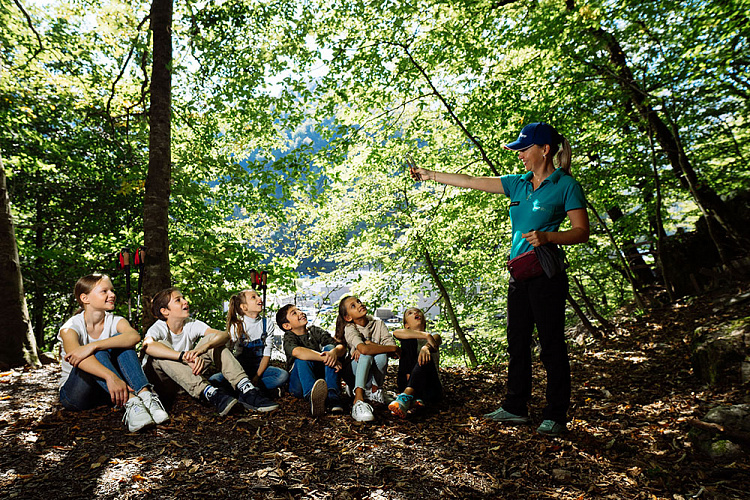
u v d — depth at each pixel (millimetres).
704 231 9289
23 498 1962
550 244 2889
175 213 10438
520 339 3215
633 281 9438
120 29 8273
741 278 7562
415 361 3844
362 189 13383
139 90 9773
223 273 9297
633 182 9008
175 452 2529
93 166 11281
